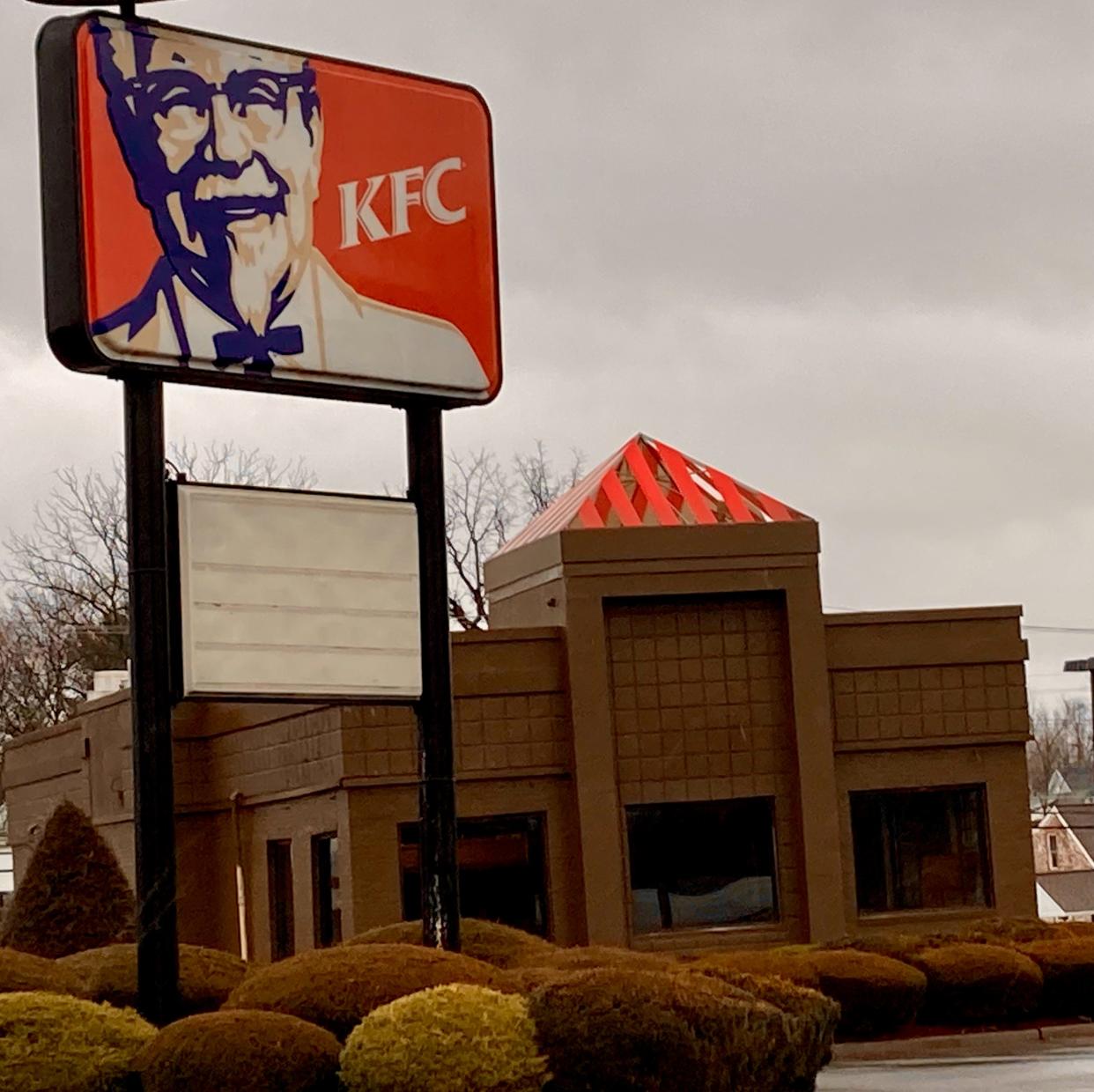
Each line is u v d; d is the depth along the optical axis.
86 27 13.70
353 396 15.05
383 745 27.59
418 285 15.26
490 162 15.78
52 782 40.31
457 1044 11.88
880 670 29.52
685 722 28.72
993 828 29.56
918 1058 21.19
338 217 14.84
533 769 28.14
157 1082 11.85
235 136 14.33
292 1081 11.80
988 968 22.56
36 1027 12.18
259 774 30.73
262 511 14.35
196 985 14.70
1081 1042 22.11
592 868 27.80
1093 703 51.72
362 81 15.10
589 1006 12.13
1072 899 76.94
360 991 12.85
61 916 19.69
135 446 13.79
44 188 13.77
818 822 28.48
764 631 29.11
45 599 62.16
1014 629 29.92
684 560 28.61
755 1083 13.18
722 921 28.53
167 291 13.84
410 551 15.17
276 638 14.29
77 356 13.59
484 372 15.55
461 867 27.95
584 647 28.28
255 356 14.24
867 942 23.89
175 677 13.84
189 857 32.81
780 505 30.48
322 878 28.73
